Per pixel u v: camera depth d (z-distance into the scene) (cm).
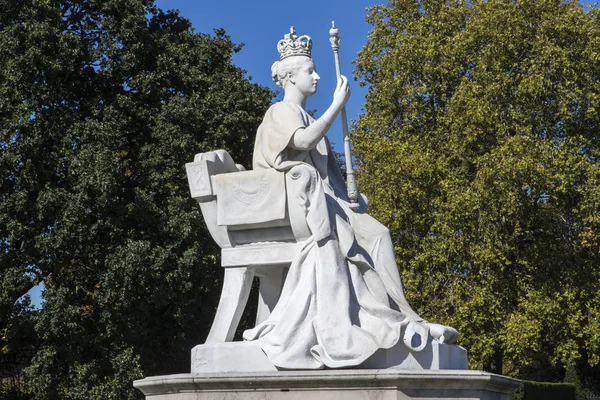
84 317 1741
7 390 1877
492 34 2094
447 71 2147
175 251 1811
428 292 2011
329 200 728
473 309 1958
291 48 775
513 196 1945
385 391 623
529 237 2077
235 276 728
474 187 1989
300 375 634
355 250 705
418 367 672
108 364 1739
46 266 1702
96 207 1709
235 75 1978
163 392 679
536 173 1948
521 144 1955
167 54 1962
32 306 1733
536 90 2030
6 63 1734
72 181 1739
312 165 750
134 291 1722
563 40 2092
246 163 2017
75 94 1850
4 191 1728
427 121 2228
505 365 3212
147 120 1914
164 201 1877
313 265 698
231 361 686
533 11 2112
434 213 2033
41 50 1720
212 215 736
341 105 721
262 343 680
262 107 2016
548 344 2131
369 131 2286
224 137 1920
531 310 1941
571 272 2039
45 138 1773
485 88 2048
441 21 2216
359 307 692
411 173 2052
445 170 2050
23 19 1794
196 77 1953
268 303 753
